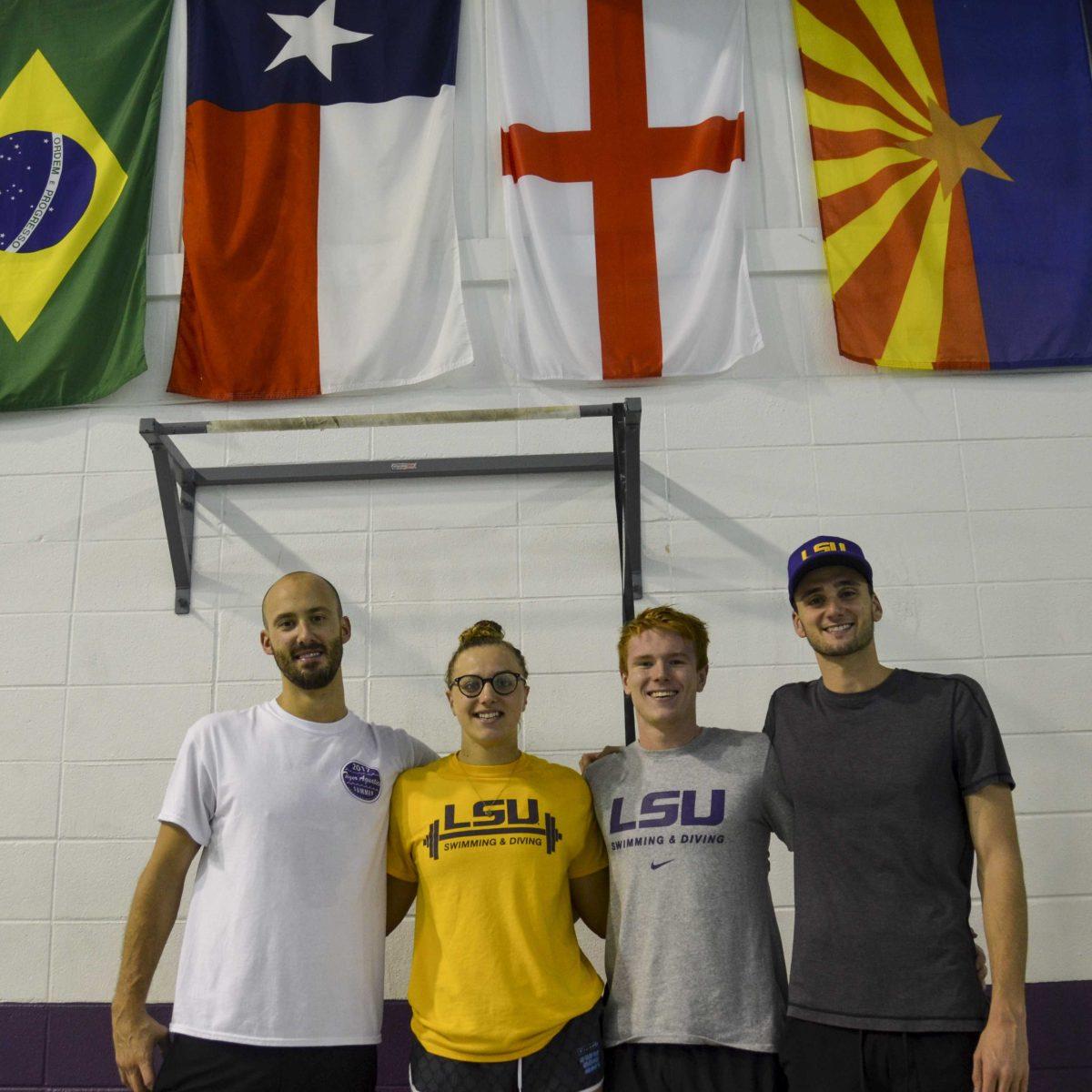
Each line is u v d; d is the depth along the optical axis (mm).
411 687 2766
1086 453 2883
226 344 2986
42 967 2602
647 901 1884
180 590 2818
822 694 1962
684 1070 1765
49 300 3037
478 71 3240
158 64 3238
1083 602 2770
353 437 2965
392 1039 2512
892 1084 1664
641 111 3133
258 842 1999
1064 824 2613
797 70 3227
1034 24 3211
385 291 3010
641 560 2832
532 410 2496
